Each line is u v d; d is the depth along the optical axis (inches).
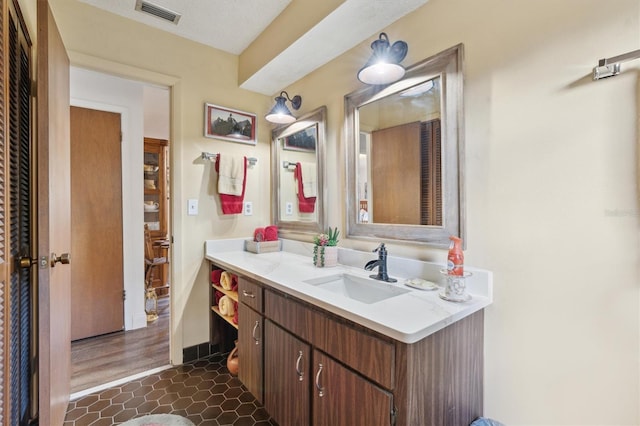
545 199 43.9
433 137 56.6
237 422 63.0
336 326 45.4
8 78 40.5
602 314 39.6
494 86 48.8
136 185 111.4
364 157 69.7
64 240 61.9
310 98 85.0
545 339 44.2
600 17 39.3
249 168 97.3
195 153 87.2
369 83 61.5
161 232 171.2
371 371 40.3
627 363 38.0
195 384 76.6
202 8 72.8
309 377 50.4
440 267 54.0
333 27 64.2
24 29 54.0
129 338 103.0
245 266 71.5
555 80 42.9
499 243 48.5
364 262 68.1
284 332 56.4
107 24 73.7
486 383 50.0
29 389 58.7
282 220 96.0
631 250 37.4
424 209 58.5
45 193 49.0
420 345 38.0
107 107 104.8
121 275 108.7
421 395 38.4
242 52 92.3
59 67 57.9
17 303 50.6
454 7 53.6
